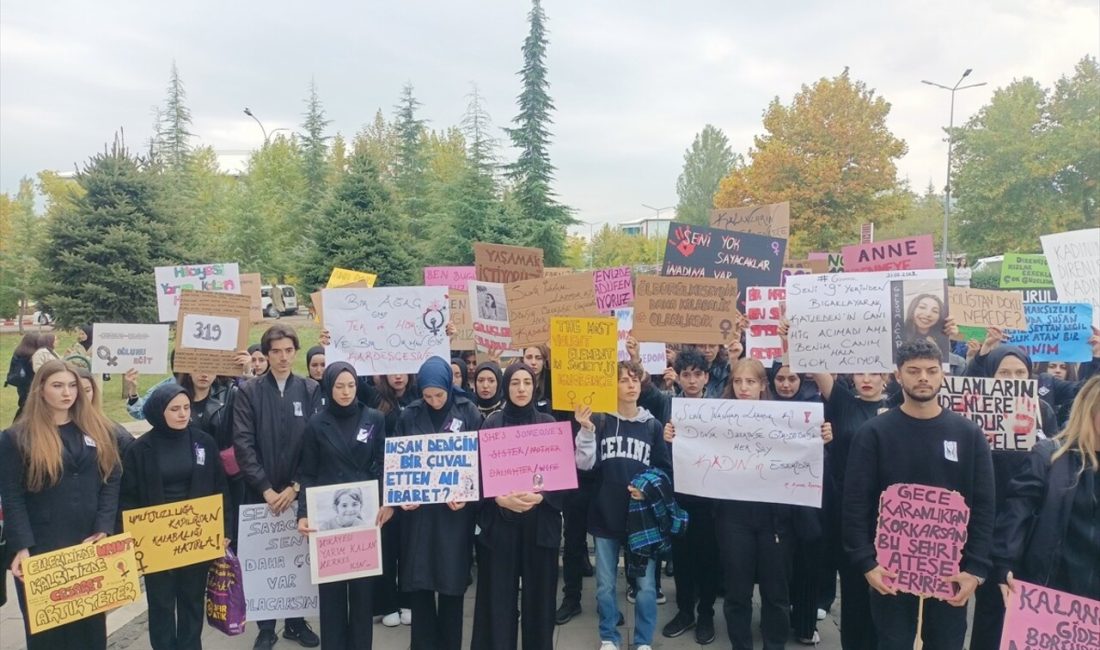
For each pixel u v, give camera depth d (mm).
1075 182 32844
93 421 4027
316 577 4184
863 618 4371
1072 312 5762
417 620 4449
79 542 3904
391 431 5355
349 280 7527
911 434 3537
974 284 26969
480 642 4410
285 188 44969
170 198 22969
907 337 4504
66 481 3883
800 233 34531
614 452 4633
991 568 3463
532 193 32844
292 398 4879
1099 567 3090
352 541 4254
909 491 3479
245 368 5387
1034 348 5836
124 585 3945
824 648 4762
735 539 4355
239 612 4438
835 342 4641
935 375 3443
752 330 5883
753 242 6668
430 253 30562
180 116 47688
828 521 4551
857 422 4527
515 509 4191
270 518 4609
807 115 34844
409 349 5684
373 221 26609
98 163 21266
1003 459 4180
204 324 5305
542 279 5590
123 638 5023
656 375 6918
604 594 4645
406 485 4254
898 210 34844
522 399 4441
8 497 3750
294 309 41500
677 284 5590
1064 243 5973
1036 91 33156
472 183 30797
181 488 4297
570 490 5066
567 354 4562
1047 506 3184
